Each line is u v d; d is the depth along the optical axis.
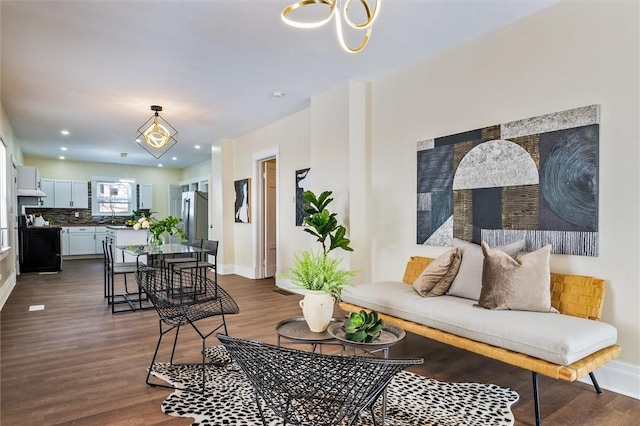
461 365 2.84
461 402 2.24
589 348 2.01
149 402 2.22
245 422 2.01
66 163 9.84
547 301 2.37
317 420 1.45
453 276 2.92
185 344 3.24
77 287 5.79
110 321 3.94
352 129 4.16
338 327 2.29
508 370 2.74
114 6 2.64
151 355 2.98
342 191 4.23
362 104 4.24
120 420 2.03
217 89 4.41
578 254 2.54
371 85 4.21
